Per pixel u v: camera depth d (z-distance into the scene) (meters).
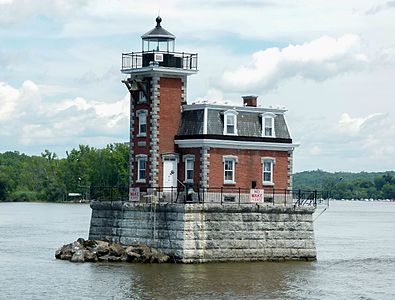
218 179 98.50
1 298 77.50
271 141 101.56
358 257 113.00
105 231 101.56
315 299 78.81
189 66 102.88
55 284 83.75
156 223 94.69
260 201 98.81
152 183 100.38
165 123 101.06
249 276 88.00
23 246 122.44
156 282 84.19
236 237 94.25
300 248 98.12
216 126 98.94
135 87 101.38
